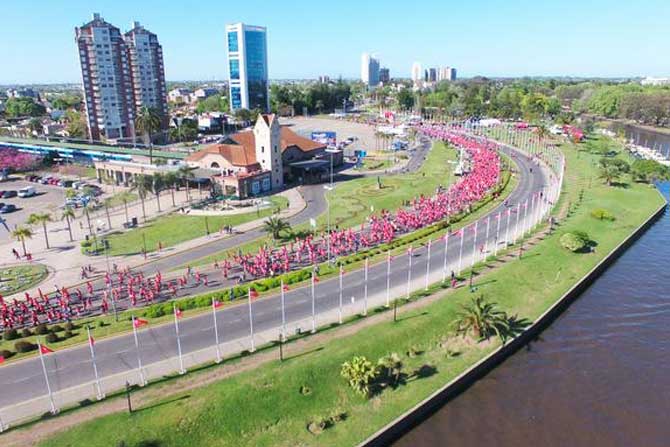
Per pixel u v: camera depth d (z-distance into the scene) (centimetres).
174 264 8456
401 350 5756
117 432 4375
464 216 10562
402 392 5175
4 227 11238
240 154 13675
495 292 7038
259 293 7088
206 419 4588
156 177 12056
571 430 4822
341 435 4647
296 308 6594
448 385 5278
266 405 4822
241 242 9419
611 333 6494
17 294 7512
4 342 5956
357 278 7531
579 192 12438
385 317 6316
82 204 12669
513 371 5731
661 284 7844
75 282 7906
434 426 4916
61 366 5347
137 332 6031
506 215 10594
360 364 5097
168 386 4969
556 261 8100
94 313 6744
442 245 8888
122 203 12862
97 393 4869
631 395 5328
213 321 6272
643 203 11644
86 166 18225
